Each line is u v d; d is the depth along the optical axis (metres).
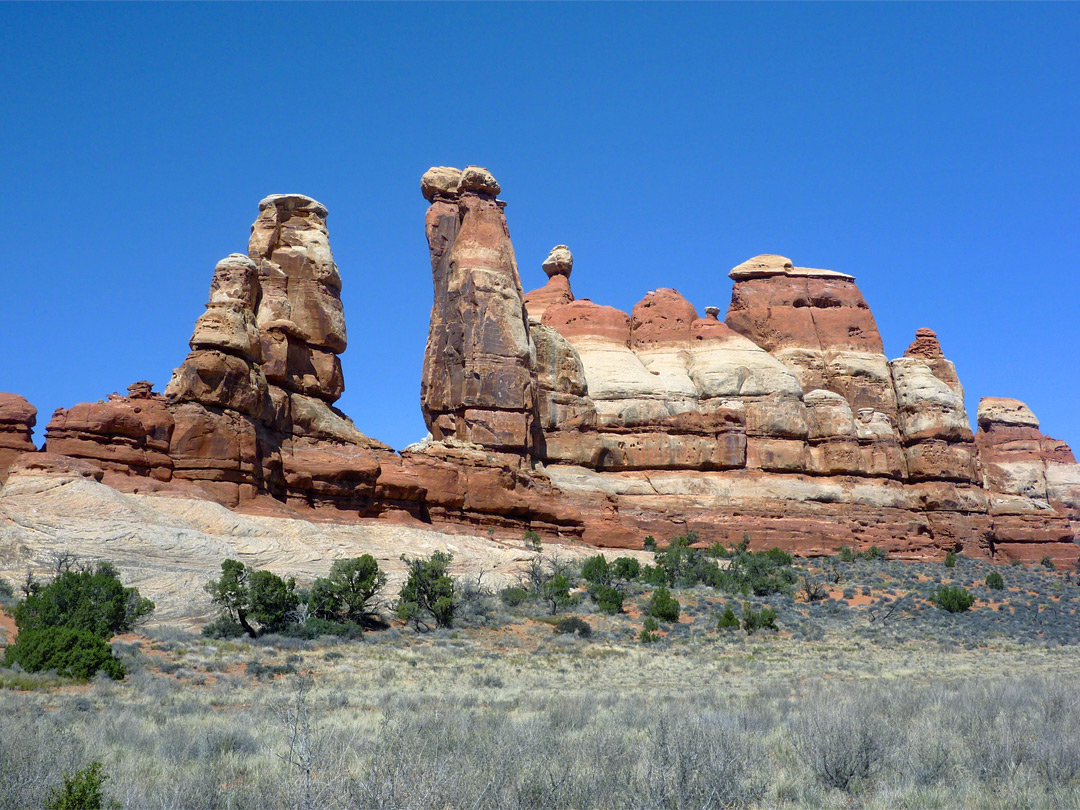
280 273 72.06
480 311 83.31
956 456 102.69
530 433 82.88
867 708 24.64
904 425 105.62
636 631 51.53
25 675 30.38
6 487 49.88
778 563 77.56
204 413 58.88
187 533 50.44
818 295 112.75
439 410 84.12
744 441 93.88
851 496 95.44
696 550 78.44
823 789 17.23
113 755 18.95
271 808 14.62
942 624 60.25
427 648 42.56
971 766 18.45
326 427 69.19
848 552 83.75
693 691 33.19
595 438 90.88
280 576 50.72
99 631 37.44
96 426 55.16
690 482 90.38
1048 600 73.56
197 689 30.84
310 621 43.66
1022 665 45.03
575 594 59.22
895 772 18.03
